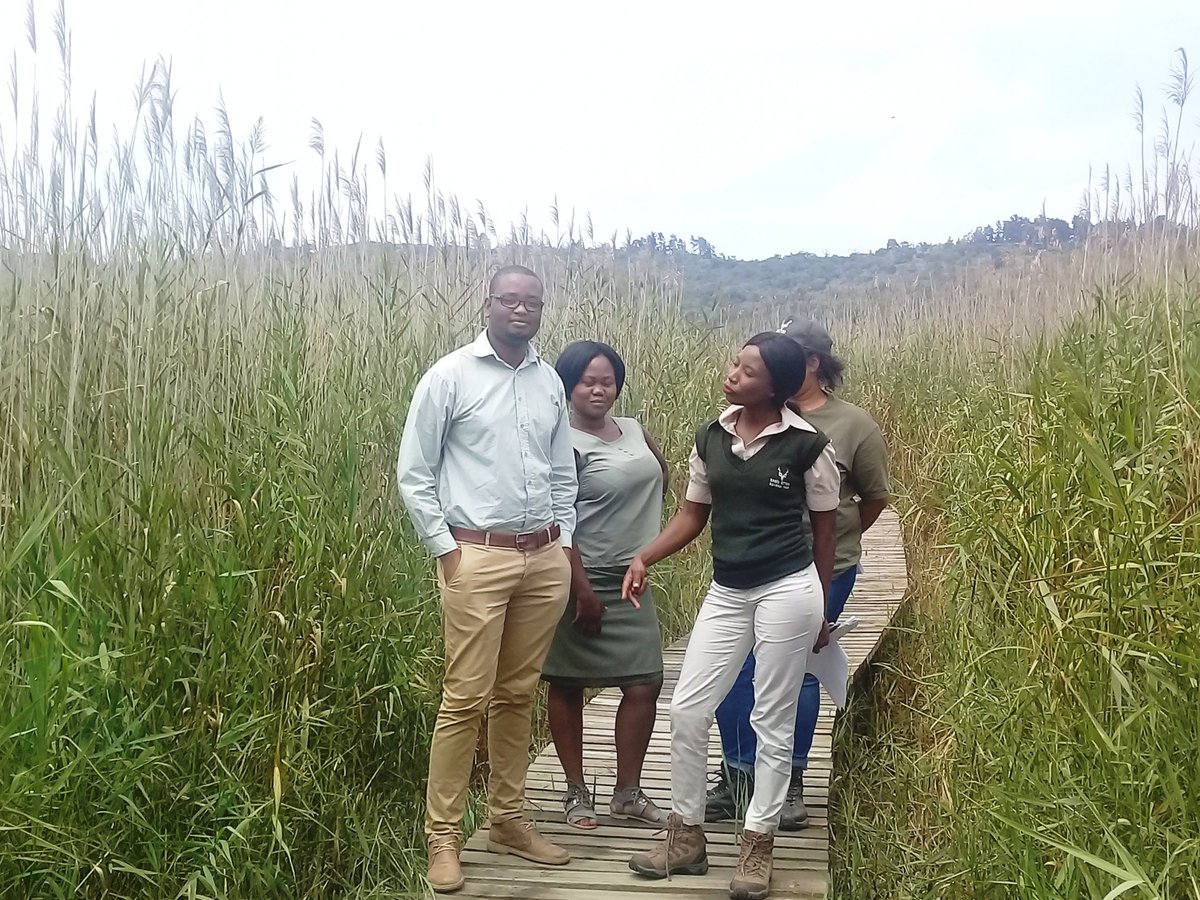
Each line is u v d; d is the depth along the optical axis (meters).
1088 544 3.70
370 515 4.80
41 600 3.38
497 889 3.74
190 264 4.52
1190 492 3.46
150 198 4.57
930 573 7.78
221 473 4.10
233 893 3.36
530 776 4.82
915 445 11.57
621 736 4.33
